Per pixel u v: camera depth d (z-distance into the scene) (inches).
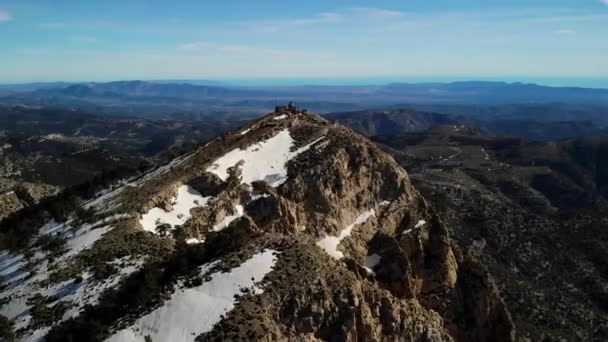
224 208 3567.9
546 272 7283.5
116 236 3243.1
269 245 2933.1
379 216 3860.7
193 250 2945.4
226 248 2940.5
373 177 3969.0
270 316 2527.1
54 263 3233.3
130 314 2576.3
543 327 5821.9
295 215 3624.5
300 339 2556.6
